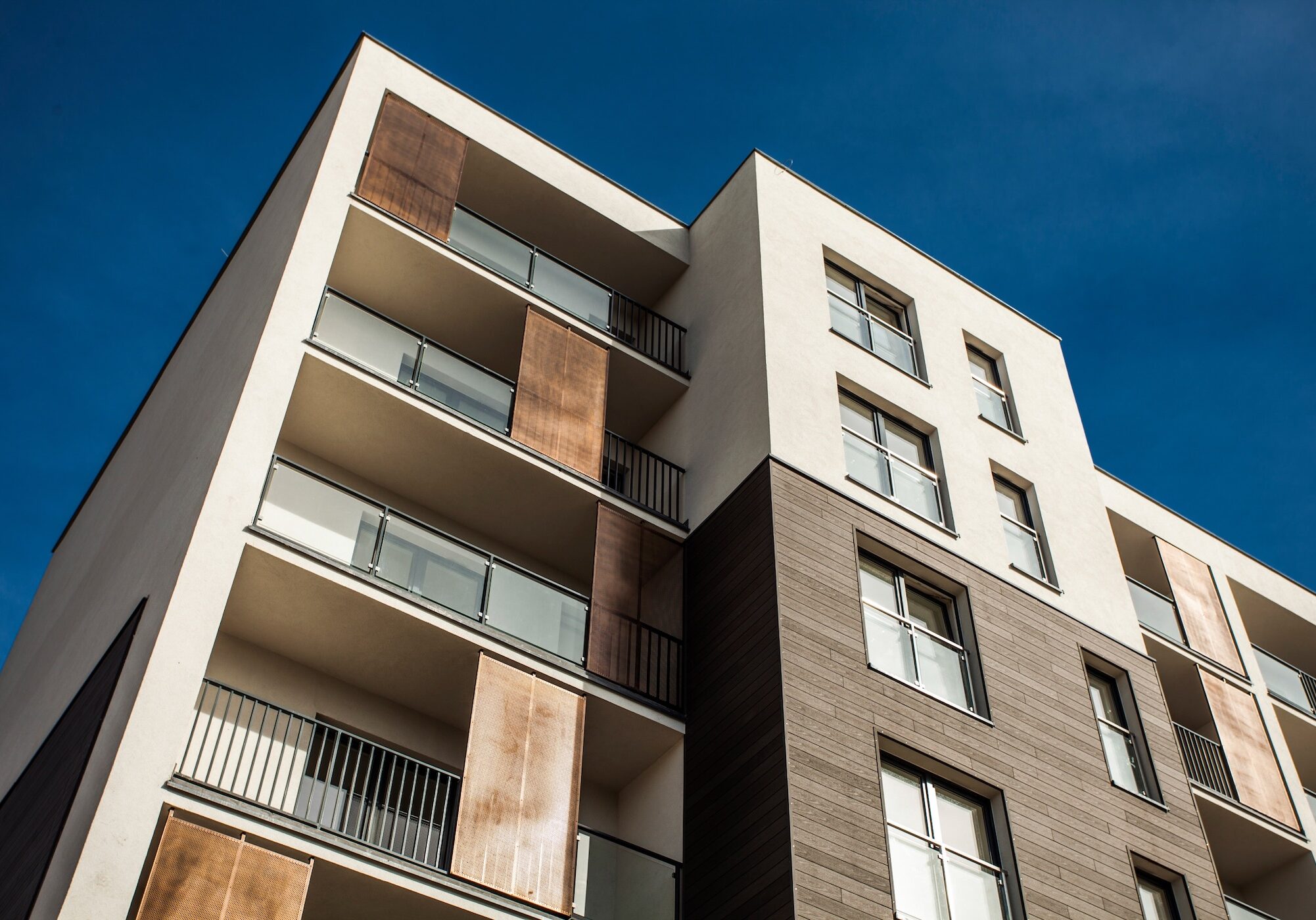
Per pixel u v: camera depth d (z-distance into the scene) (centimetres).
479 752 1452
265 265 1916
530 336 1967
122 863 1148
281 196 2141
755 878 1402
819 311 2116
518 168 2216
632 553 1809
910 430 2069
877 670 1631
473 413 1884
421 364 1884
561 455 1853
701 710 1647
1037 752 1703
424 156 2086
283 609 1505
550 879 1402
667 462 1970
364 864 1281
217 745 1284
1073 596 2008
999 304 2472
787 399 1906
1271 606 2727
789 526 1719
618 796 1717
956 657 1770
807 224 2262
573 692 1584
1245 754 2277
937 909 1459
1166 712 1950
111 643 1573
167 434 1959
